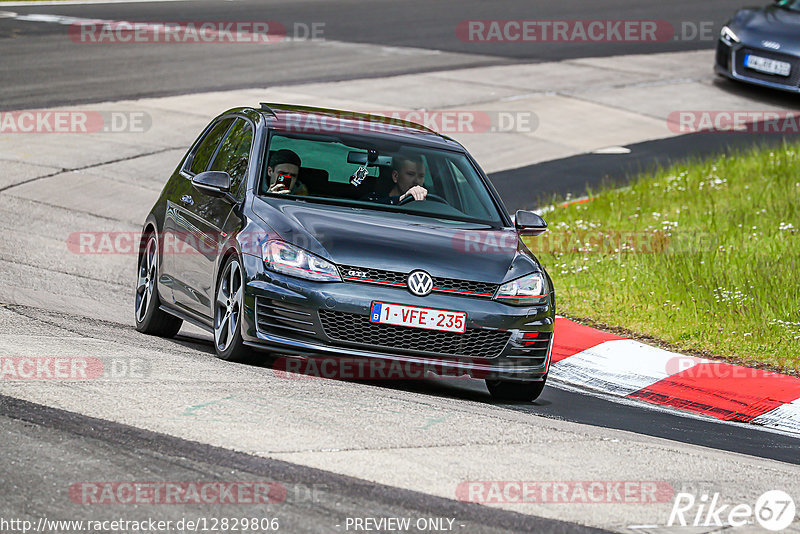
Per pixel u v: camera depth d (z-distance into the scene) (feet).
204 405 68.74
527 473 61.93
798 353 106.73
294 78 247.91
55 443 59.82
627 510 57.16
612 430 80.02
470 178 98.32
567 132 219.41
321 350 81.35
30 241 140.56
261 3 358.02
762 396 96.63
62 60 256.32
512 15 344.08
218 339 87.97
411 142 99.14
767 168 185.78
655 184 179.63
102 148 191.31
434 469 60.70
